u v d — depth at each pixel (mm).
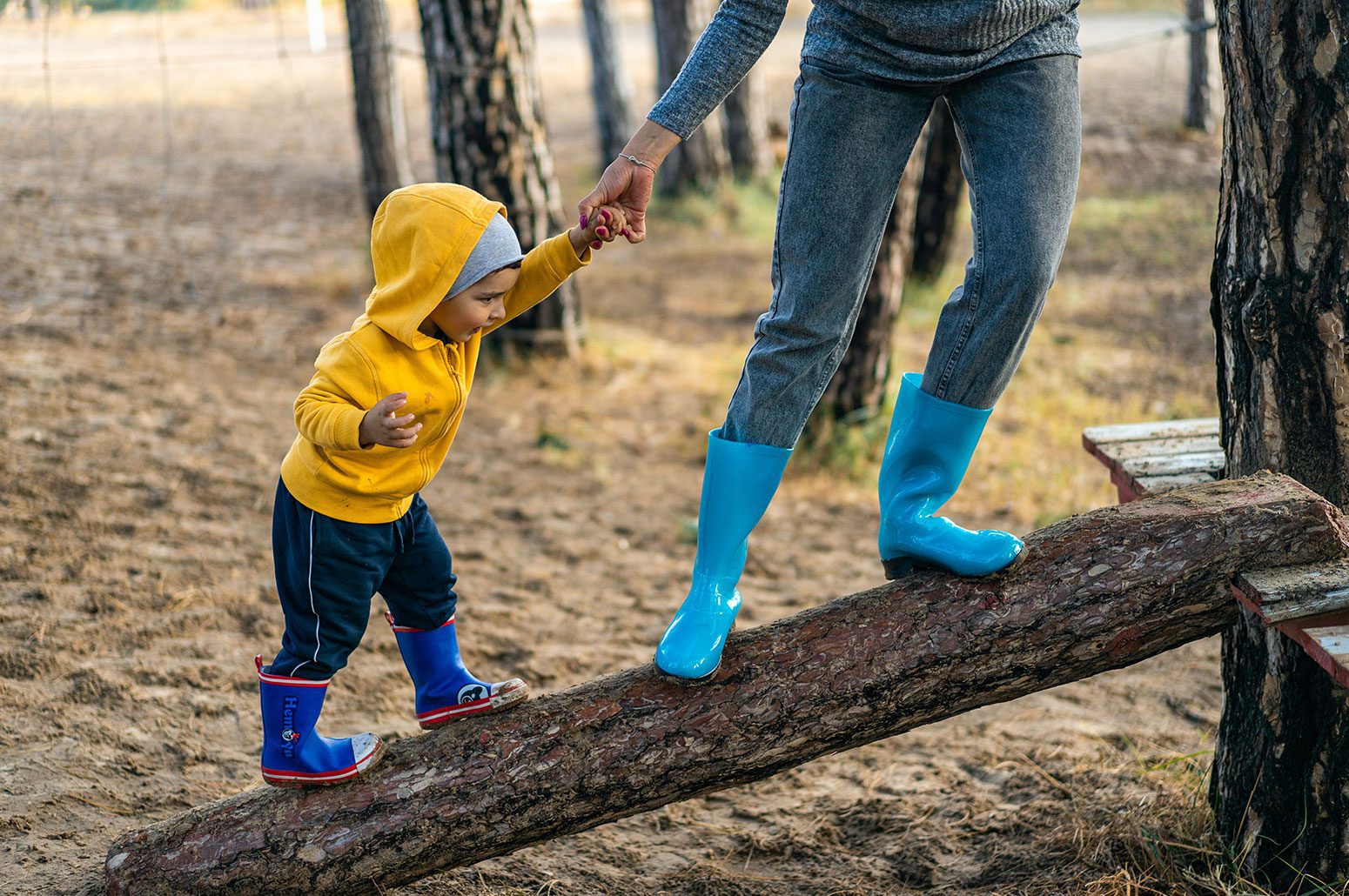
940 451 2523
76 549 4734
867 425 6992
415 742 2598
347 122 16812
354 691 4082
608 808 2555
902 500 2562
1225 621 2566
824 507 6430
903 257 6840
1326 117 2473
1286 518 2482
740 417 2406
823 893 3119
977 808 3471
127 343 7512
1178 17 21562
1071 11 2295
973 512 6059
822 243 2297
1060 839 3186
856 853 3322
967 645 2494
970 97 2271
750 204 13070
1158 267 10531
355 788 2533
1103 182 13273
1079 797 3443
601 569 5488
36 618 4164
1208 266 10477
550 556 5598
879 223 2326
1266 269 2635
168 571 4688
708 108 2312
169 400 6586
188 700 3814
